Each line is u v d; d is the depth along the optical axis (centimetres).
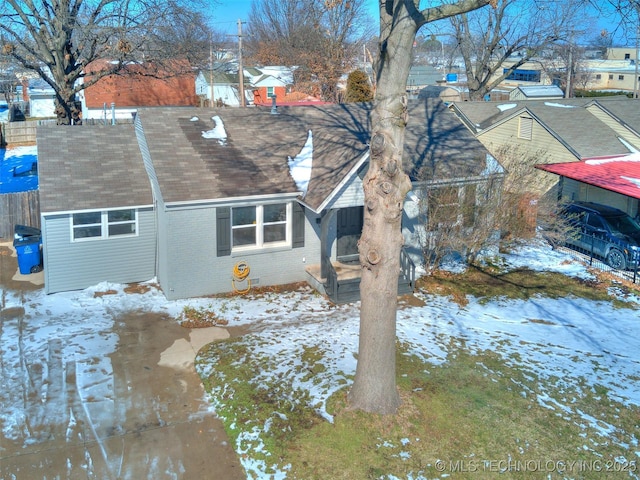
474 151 1870
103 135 1805
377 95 900
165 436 970
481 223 1748
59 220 1536
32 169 3119
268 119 1866
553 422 1003
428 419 984
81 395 1086
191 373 1173
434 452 909
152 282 1670
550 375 1173
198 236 1522
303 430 956
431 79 6888
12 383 1120
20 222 2031
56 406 1049
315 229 1662
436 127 2002
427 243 1728
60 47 2567
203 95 5372
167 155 1600
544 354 1280
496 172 1752
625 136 2584
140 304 1509
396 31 862
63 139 1745
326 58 5066
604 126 2644
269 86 5453
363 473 860
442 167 1708
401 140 903
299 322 1407
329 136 1762
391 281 945
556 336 1391
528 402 1062
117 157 1734
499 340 1341
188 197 1477
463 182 1714
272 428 966
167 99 4641
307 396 1054
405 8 852
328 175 1552
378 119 895
